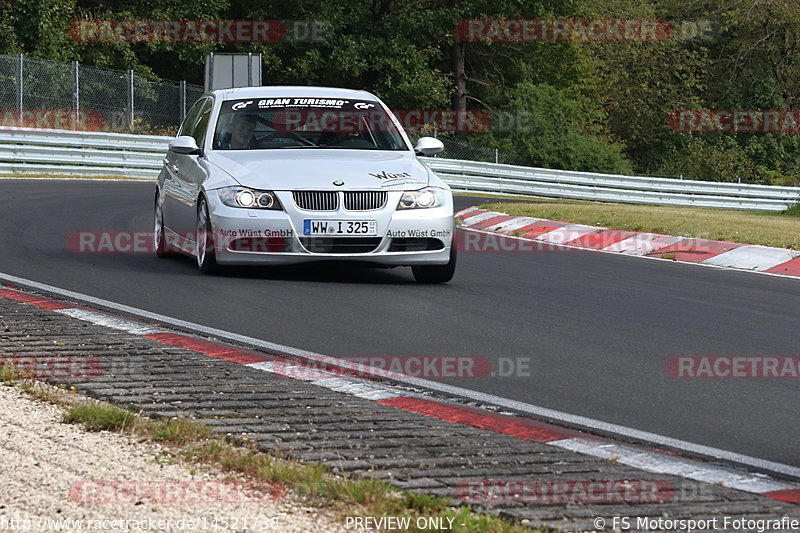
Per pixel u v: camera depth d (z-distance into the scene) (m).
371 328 26.20
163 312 27.02
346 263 31.92
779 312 31.97
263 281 32.41
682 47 185.38
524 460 15.60
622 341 26.14
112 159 86.62
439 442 16.30
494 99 152.62
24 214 49.38
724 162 168.38
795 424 18.98
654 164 182.00
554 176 111.88
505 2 141.62
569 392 20.81
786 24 183.12
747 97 185.00
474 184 106.38
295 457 15.20
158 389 18.97
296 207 31.48
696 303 33.12
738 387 21.73
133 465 14.70
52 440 15.81
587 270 40.78
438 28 136.75
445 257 32.97
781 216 93.38
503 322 27.92
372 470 14.70
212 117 35.38
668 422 18.88
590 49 172.62
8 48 104.69
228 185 32.00
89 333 23.62
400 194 32.28
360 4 131.75
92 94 99.00
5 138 80.81
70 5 111.06
